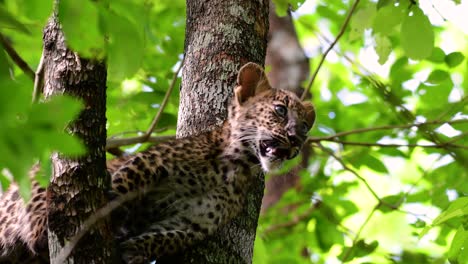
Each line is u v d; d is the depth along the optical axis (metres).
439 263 12.66
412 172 19.88
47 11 6.92
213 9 11.49
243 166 11.01
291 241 17.11
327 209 17.14
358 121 17.78
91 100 8.18
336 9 19.20
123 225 10.20
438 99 16.11
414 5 12.07
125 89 15.73
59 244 7.99
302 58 18.61
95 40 7.10
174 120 14.48
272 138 11.37
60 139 5.97
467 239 10.73
